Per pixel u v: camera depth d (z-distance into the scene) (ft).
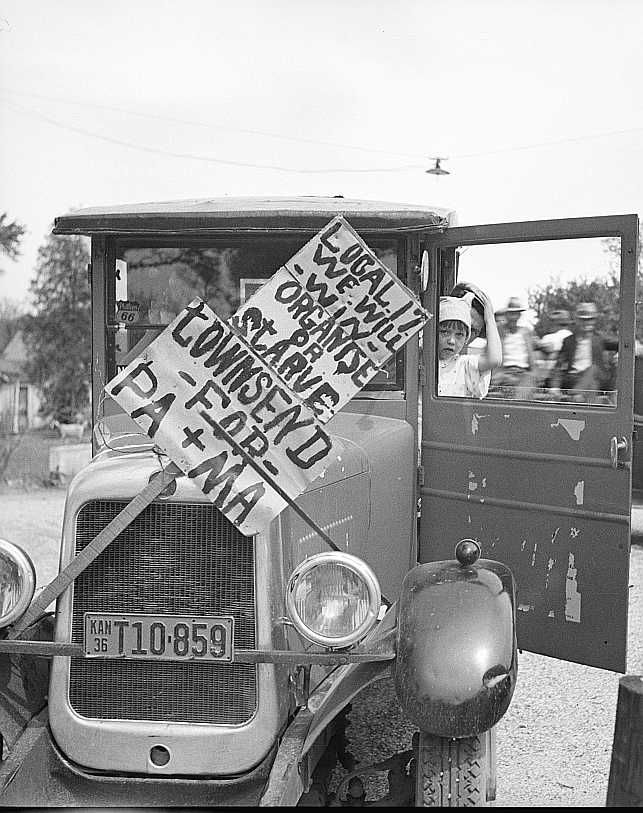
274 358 8.93
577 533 12.40
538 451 12.64
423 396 13.37
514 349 12.95
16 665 9.28
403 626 8.39
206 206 12.41
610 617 12.22
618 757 7.91
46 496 33.63
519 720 14.44
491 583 8.70
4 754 9.39
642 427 23.48
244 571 8.55
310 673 9.27
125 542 8.67
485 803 8.27
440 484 13.44
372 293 9.16
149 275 12.78
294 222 11.91
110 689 8.85
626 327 11.91
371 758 11.34
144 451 9.37
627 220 11.73
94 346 12.86
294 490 8.59
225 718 8.71
